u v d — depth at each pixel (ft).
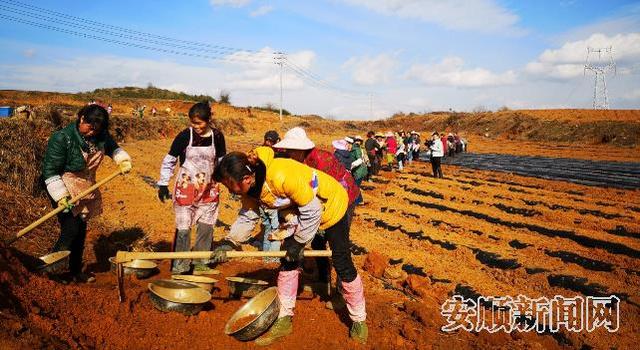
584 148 123.44
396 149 69.00
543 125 158.81
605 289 20.40
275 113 232.73
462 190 48.44
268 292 14.87
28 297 12.59
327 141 140.87
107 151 16.75
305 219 12.12
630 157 97.60
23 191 29.40
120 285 14.34
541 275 22.38
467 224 33.47
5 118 38.32
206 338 13.32
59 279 15.89
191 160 17.37
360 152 39.32
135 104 183.42
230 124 151.64
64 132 15.35
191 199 17.54
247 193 12.50
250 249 23.77
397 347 13.79
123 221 29.27
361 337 13.65
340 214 12.94
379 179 57.06
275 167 11.95
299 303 15.88
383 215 36.76
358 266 23.59
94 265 19.89
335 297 16.22
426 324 15.84
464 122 194.80
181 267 17.80
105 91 228.63
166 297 14.98
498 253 26.05
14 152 32.71
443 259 25.55
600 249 26.99
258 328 13.05
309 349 13.25
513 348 14.61
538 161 87.56
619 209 38.55
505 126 171.94
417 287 19.69
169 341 12.92
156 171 54.80
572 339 16.05
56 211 15.25
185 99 233.14
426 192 46.57
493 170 69.87
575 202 41.24
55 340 11.19
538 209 37.63
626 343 16.01
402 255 25.82
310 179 12.32
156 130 111.04
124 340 12.51
